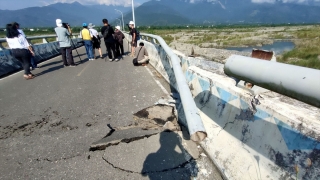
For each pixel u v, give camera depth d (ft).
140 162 7.64
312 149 4.11
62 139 9.46
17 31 19.38
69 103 13.83
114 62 29.40
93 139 9.30
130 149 8.41
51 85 18.33
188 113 5.38
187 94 6.60
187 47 64.95
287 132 4.73
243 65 4.39
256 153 5.62
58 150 8.61
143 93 15.21
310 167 4.11
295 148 4.49
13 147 9.01
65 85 18.11
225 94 7.47
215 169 7.17
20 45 19.57
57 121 11.30
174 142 8.73
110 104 13.34
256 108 5.82
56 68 26.21
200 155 7.91
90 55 31.83
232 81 8.04
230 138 6.84
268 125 5.32
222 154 6.96
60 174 7.25
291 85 3.10
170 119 10.86
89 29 32.09
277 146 4.97
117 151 8.32
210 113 8.40
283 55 41.86
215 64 12.40
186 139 8.95
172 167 7.36
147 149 8.35
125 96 14.70
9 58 26.30
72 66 27.14
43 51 35.88
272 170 5.01
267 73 3.65
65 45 26.04
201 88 9.48
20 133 10.20
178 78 8.34
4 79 21.50
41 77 21.57
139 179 6.88
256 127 5.74
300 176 4.30
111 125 10.57
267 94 7.06
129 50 45.29
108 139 9.10
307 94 2.84
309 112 5.18
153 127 10.11
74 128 10.44
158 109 12.09
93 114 11.97
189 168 7.28
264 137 5.41
